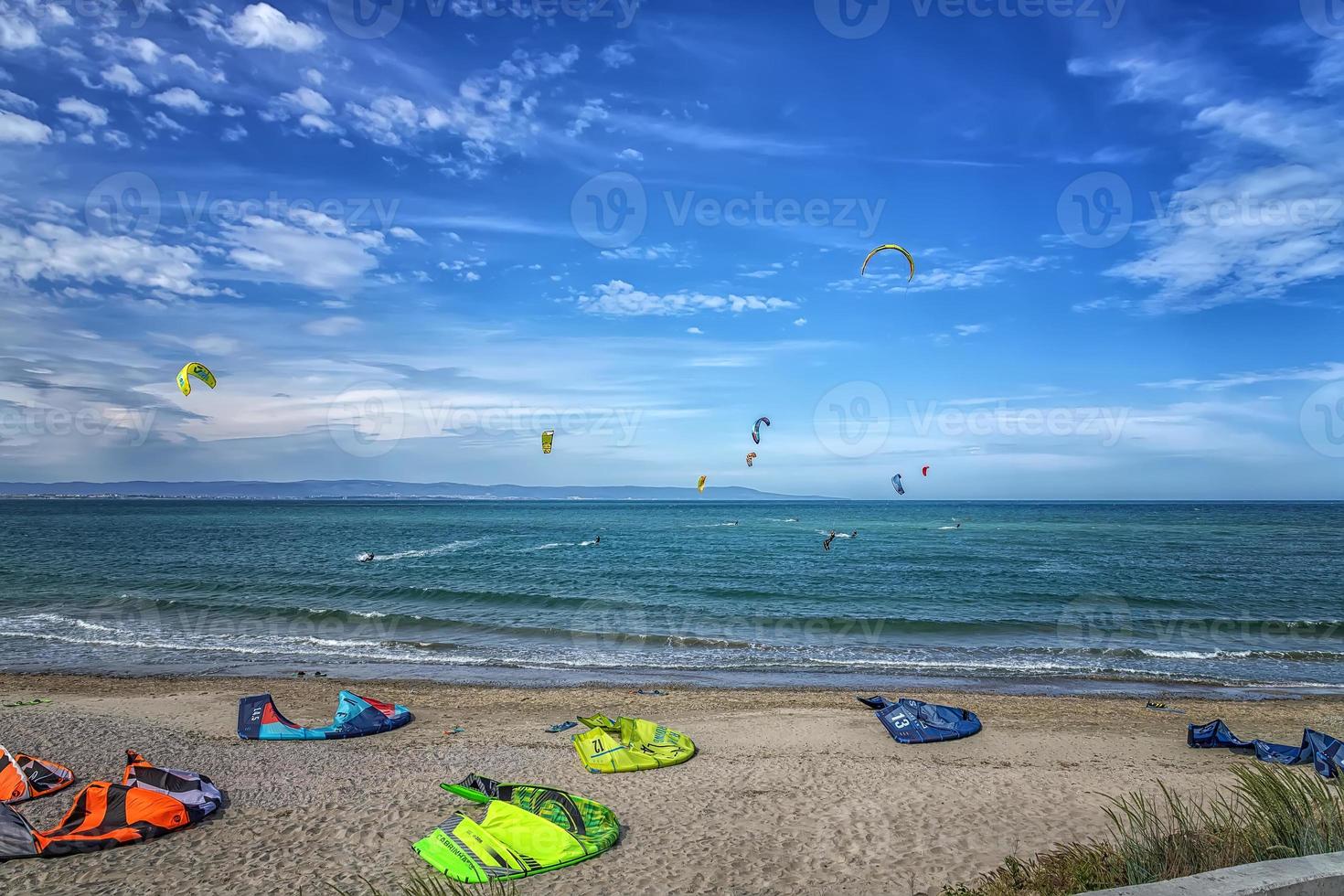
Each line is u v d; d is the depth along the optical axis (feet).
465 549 163.53
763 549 166.50
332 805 28.99
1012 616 82.43
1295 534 229.45
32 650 63.10
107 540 189.67
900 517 372.99
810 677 56.39
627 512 467.93
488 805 27.12
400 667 58.44
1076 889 17.83
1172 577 116.67
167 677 54.80
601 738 35.91
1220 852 17.75
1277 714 47.19
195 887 22.17
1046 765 36.14
